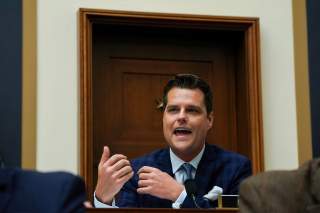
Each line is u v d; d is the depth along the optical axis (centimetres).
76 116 700
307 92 749
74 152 695
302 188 325
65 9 712
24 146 681
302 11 761
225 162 573
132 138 745
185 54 769
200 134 570
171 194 524
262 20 755
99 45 746
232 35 775
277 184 327
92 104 713
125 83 751
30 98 690
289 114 746
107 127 739
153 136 750
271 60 751
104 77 744
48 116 693
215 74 773
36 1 705
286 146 742
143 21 725
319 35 759
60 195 309
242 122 757
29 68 694
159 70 761
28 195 309
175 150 569
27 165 680
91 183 688
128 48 755
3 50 691
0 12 695
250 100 736
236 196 522
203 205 515
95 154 729
